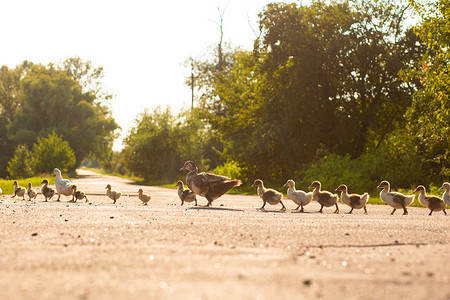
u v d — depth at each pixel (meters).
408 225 12.30
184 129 83.06
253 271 6.06
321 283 5.46
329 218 14.39
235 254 7.34
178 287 5.17
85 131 106.06
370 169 38.19
